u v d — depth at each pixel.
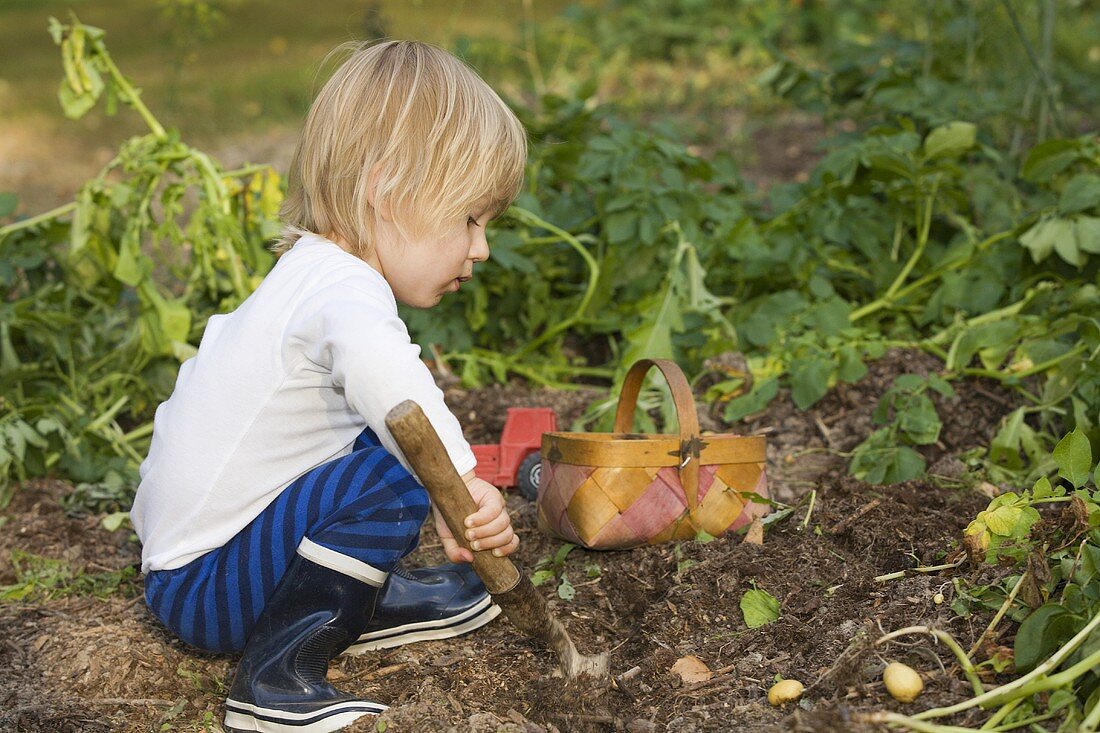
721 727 1.83
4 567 2.65
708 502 2.41
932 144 3.50
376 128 1.95
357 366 1.71
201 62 9.84
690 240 3.58
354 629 2.01
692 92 7.85
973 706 1.73
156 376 3.39
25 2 12.98
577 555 2.52
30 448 3.05
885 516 2.41
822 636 2.00
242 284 3.40
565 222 3.94
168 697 2.12
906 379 2.96
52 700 2.08
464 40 5.32
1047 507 2.24
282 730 1.91
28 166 6.77
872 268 3.71
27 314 3.32
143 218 3.40
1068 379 2.86
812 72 4.57
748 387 3.28
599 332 3.82
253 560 1.96
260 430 1.91
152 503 2.00
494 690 2.05
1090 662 1.65
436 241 1.99
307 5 13.25
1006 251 3.55
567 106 4.29
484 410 3.37
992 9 4.85
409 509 1.97
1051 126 4.65
